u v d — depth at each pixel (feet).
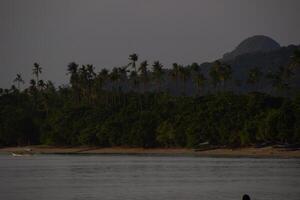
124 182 492.54
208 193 405.39
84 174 586.86
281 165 650.02
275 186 442.09
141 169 638.94
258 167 627.46
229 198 379.55
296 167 620.49
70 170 642.63
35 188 454.81
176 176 543.39
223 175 541.75
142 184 472.44
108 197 392.88
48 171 634.43
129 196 395.55
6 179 538.06
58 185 474.90
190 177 529.86
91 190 434.30
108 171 620.49
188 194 401.29
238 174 547.90
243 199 252.01
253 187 436.76
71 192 424.46
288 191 409.69
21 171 638.94
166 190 426.51
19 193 424.05
